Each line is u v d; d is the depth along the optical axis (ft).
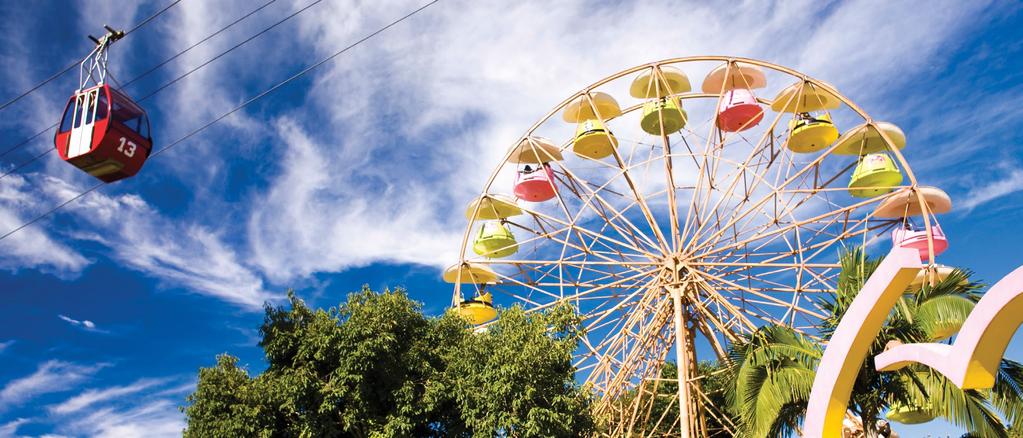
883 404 68.54
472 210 136.36
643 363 123.54
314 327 87.20
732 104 124.98
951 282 70.23
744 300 125.18
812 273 121.90
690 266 121.08
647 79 131.54
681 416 108.78
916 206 122.62
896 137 124.98
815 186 128.98
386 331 87.45
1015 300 44.34
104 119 70.08
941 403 64.59
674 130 131.54
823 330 73.56
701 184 122.83
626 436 125.29
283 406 82.94
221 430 81.56
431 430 91.71
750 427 70.08
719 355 120.57
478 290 136.87
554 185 130.31
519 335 90.07
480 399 86.22
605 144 132.57
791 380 68.39
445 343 94.17
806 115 129.18
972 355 46.57
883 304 50.11
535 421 83.41
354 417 84.33
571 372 91.81
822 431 53.01
